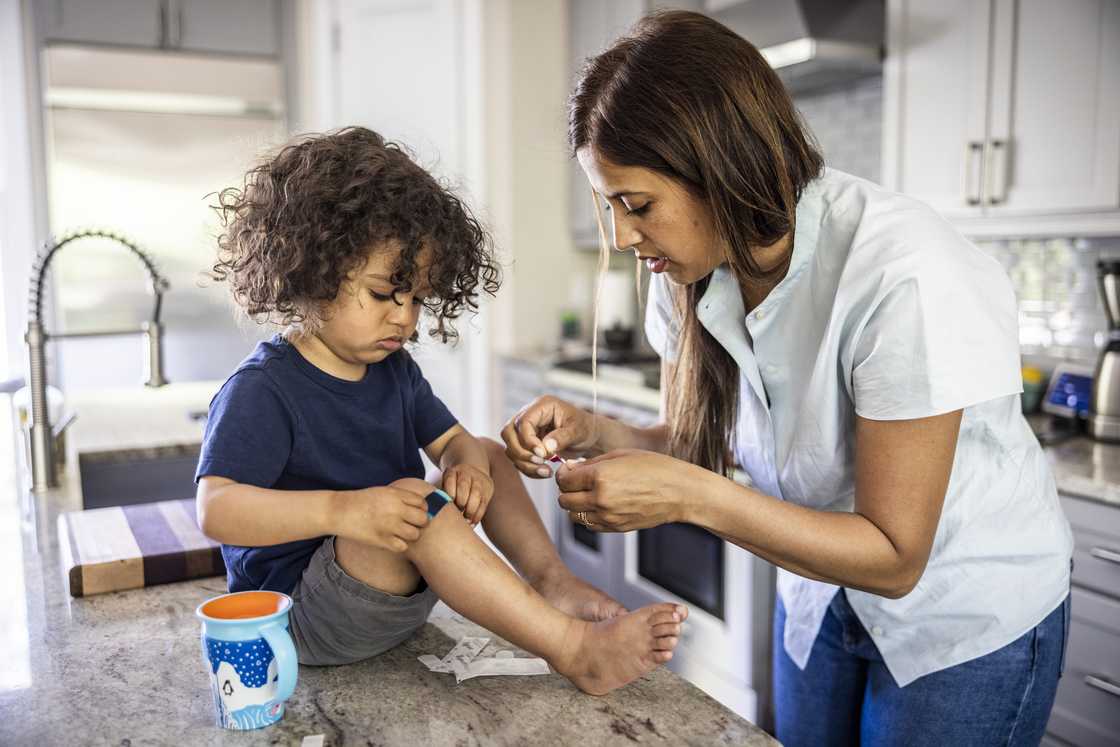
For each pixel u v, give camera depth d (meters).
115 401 2.59
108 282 3.72
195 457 2.00
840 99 2.90
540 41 3.77
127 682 0.92
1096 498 1.66
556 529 3.30
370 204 0.96
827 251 1.04
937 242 0.95
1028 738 1.14
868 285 0.95
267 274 0.98
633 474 0.92
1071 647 1.73
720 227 0.93
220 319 3.90
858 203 1.02
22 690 0.90
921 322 0.91
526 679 0.92
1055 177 2.00
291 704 0.87
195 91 3.82
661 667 0.96
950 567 1.09
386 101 3.78
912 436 0.91
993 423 1.07
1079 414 2.09
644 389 2.88
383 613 0.92
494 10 3.69
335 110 3.86
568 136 1.01
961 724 1.11
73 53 3.62
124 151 3.72
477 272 1.16
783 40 2.53
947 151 2.25
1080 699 1.72
